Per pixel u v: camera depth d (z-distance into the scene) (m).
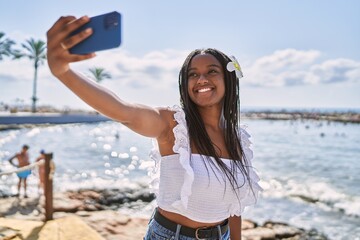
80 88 1.14
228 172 1.65
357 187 15.46
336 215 11.30
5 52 53.19
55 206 10.30
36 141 32.47
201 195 1.60
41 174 11.73
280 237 9.22
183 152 1.55
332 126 81.81
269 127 75.44
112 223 8.14
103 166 19.25
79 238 5.57
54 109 91.38
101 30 0.97
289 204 12.52
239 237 2.01
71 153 24.98
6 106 81.00
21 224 6.05
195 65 1.72
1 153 23.27
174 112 1.63
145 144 32.06
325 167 21.66
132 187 13.79
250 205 1.82
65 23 0.97
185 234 1.66
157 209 1.77
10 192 11.78
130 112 1.35
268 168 20.78
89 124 61.09
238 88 1.84
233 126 1.82
